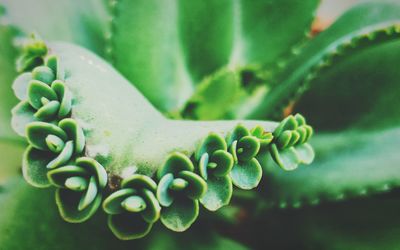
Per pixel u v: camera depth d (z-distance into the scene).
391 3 0.14
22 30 0.13
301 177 0.13
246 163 0.10
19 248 0.11
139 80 0.13
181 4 0.13
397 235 0.12
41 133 0.10
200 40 0.14
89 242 0.11
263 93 0.15
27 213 0.12
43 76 0.10
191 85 0.14
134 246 0.12
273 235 0.13
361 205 0.13
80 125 0.10
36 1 0.14
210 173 0.10
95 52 0.14
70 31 0.14
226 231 0.14
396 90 0.13
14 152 0.13
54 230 0.11
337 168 0.13
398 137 0.13
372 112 0.13
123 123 0.10
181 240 0.12
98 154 0.10
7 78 0.13
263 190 0.13
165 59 0.13
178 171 0.10
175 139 0.10
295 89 0.14
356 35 0.12
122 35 0.13
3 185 0.12
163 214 0.10
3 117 0.13
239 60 0.14
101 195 0.09
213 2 0.14
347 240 0.13
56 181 0.09
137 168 0.10
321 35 0.15
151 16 0.13
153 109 0.11
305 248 0.13
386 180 0.12
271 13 0.14
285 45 0.14
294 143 0.11
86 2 0.15
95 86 0.10
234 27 0.14
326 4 0.23
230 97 0.13
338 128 0.13
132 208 0.09
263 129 0.10
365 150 0.13
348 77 0.13
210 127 0.10
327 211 0.13
